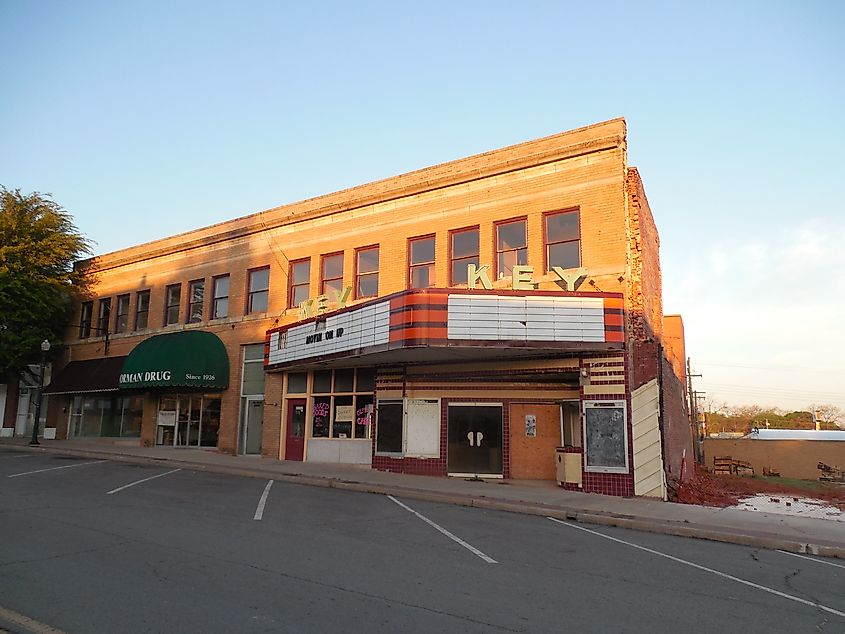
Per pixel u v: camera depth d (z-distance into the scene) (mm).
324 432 21906
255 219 25297
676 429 20062
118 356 29188
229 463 20734
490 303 15992
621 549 9812
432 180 20281
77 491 13805
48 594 6449
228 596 6492
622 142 17219
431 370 19375
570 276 16547
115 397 29141
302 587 6895
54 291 30422
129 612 5957
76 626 5590
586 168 17672
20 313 29094
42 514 10930
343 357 18375
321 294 22891
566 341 15938
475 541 9906
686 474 22406
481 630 5754
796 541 10391
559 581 7621
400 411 19625
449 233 20000
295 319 23219
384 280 21047
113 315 30078
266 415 23359
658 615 6438
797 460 38219
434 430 19109
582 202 17578
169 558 7992
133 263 29688
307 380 22562
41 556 7984
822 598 7379
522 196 18625
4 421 32312
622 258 16750
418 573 7703
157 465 20516
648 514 12766
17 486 14367
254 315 24672
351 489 16094
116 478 16406
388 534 10172
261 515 11438
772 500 18406
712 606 6840
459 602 6578
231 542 9039
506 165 18875
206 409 25750
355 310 18125
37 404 26609
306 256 23547
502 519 12297
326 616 5980
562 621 6098
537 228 18156
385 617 6012
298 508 12484
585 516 12555
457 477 18516
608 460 15984
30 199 30688
